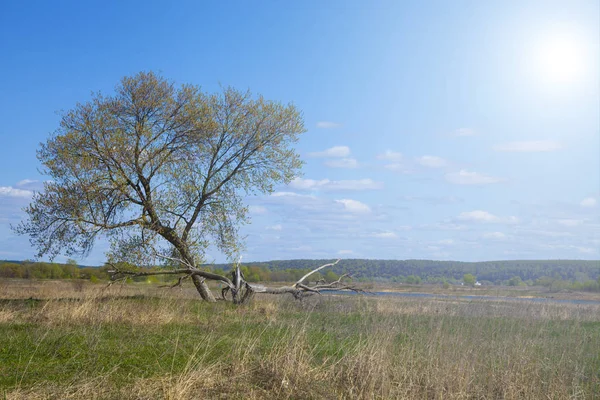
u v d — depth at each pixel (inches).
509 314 797.9
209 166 967.6
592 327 706.8
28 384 305.7
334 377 352.8
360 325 613.6
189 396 299.0
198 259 938.1
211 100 969.5
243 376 341.4
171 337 464.4
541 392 343.0
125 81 904.3
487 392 341.4
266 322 605.0
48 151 851.4
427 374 352.2
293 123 1004.6
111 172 868.0
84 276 1652.3
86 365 353.1
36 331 453.4
